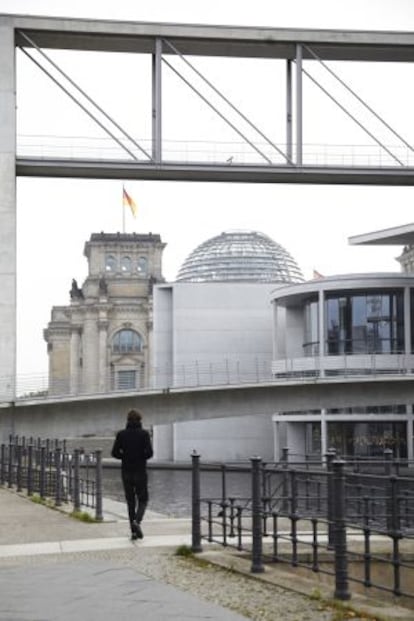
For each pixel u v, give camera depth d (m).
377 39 62.88
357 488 20.34
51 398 58.53
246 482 53.94
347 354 78.94
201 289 94.62
